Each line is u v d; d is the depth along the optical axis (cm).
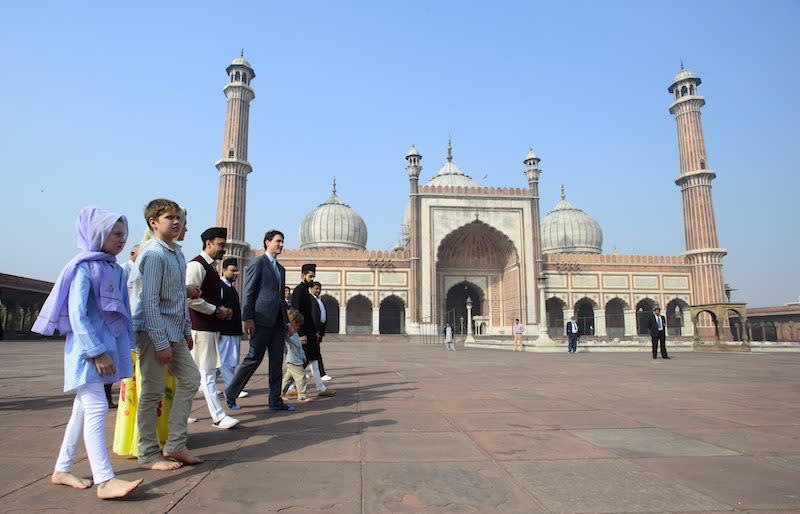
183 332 192
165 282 186
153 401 180
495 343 1342
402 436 219
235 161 1819
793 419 258
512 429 233
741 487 152
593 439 213
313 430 233
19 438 217
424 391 368
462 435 221
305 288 347
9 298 1412
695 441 210
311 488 152
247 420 260
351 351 1052
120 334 170
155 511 135
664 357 786
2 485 157
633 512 133
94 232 166
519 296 1977
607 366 616
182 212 203
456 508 135
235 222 1802
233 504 139
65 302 161
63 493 150
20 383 412
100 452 150
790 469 171
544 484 155
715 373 520
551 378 464
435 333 1872
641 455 188
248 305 286
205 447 203
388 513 132
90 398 156
